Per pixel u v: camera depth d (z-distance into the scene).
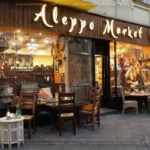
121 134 7.05
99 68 11.12
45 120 8.38
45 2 7.93
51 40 9.24
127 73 11.84
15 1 7.34
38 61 9.38
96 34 9.83
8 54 8.73
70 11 8.79
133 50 12.25
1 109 7.46
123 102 10.12
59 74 9.47
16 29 7.80
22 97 7.16
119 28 10.80
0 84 8.27
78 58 9.77
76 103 7.61
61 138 6.71
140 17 12.19
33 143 6.30
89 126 7.84
